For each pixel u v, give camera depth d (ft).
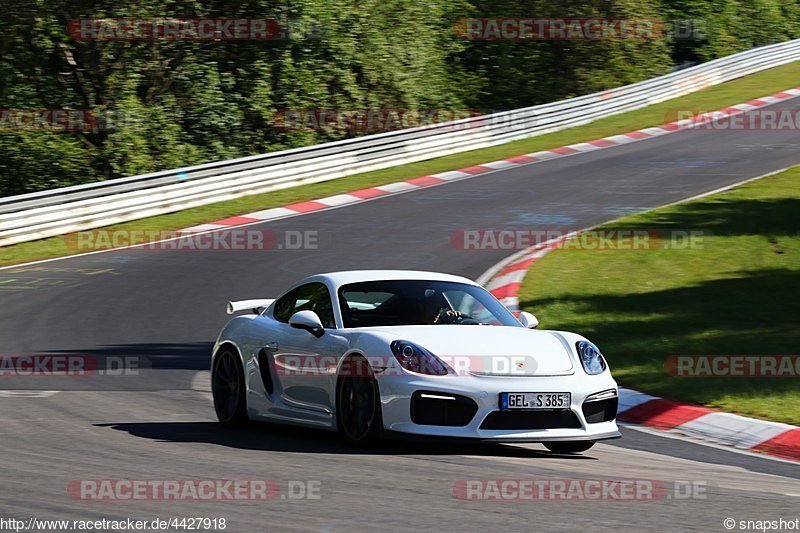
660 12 642.22
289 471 74.28
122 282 202.80
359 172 350.23
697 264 208.64
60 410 105.70
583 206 283.79
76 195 262.67
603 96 471.21
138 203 278.26
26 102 371.56
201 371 134.31
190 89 409.08
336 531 57.31
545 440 81.35
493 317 94.63
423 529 57.88
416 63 496.23
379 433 82.69
